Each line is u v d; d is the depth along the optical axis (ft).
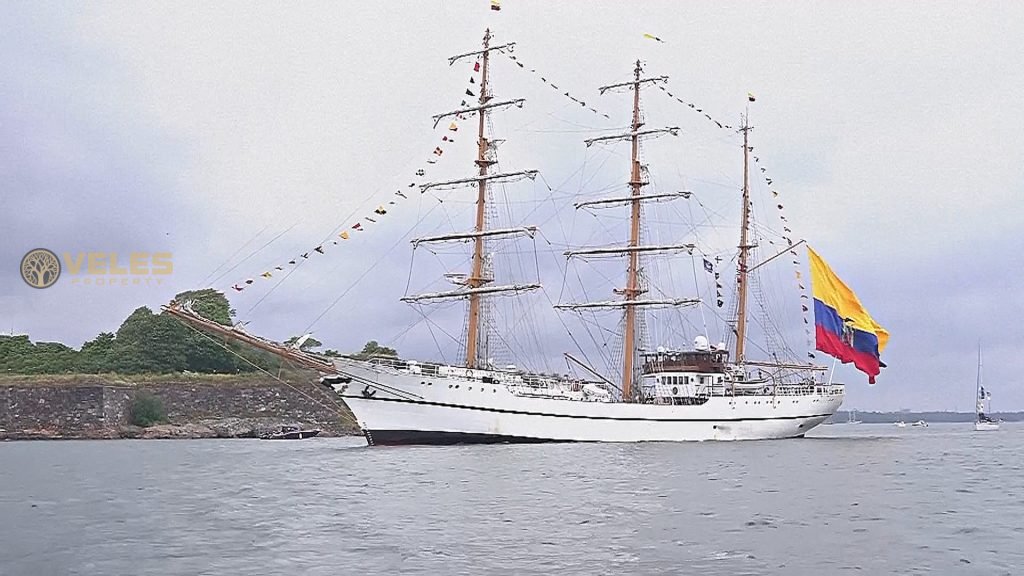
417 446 256.73
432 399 255.91
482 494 142.92
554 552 92.53
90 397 447.01
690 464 202.39
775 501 134.21
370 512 123.65
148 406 462.19
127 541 102.32
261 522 115.65
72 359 550.77
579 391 291.38
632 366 319.68
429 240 295.89
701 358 310.86
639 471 183.42
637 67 331.98
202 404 477.36
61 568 87.86
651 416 288.30
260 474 188.85
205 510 128.98
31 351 563.07
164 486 166.81
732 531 105.19
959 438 410.31
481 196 295.89
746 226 361.10
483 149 298.56
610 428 279.69
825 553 91.91
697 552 92.32
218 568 86.74
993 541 99.09
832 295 336.49
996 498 139.13
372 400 255.70
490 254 294.87
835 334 335.47
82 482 177.37
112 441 413.80
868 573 82.79
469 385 257.96
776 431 323.98
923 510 124.57
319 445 343.46
